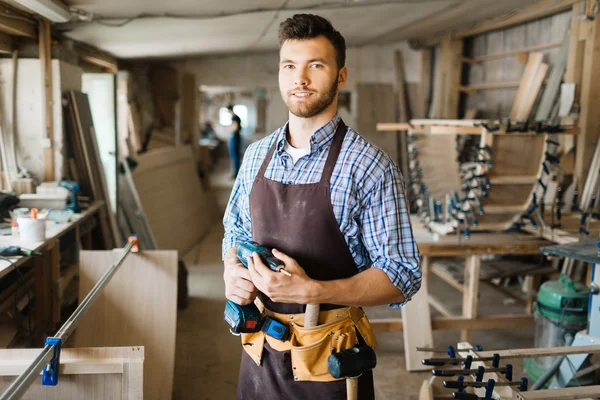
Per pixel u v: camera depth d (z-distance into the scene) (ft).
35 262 10.57
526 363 10.23
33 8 10.31
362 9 15.05
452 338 12.76
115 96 16.34
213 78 26.53
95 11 12.14
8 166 12.46
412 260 4.59
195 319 13.78
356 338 4.87
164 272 9.53
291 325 4.86
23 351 5.13
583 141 13.85
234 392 10.20
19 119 12.47
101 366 5.27
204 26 15.26
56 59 12.52
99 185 14.44
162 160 21.52
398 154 25.62
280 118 27.04
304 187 4.68
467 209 11.53
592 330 8.35
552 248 8.55
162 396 8.89
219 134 73.31
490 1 15.15
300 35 4.46
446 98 21.84
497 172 11.37
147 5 11.75
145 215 17.35
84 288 9.37
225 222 5.54
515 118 14.93
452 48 21.42
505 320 11.57
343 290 4.40
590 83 13.71
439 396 8.58
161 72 25.50
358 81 25.95
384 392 10.23
